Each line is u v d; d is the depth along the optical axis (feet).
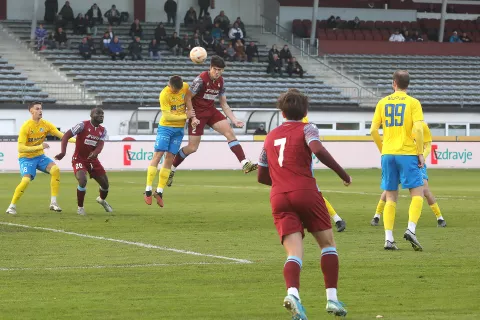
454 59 323.37
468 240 80.94
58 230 88.38
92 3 312.09
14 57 276.82
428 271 62.08
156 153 99.71
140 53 286.87
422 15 346.13
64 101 258.78
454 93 299.99
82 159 105.29
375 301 51.06
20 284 56.75
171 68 284.61
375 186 166.50
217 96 99.81
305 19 328.08
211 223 96.32
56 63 274.98
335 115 272.51
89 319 46.03
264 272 61.52
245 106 273.54
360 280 58.29
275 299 51.72
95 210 112.47
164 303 50.44
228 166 227.20
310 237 82.58
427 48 323.98
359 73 302.86
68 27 298.76
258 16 331.77
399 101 71.77
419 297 52.26
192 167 224.94
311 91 285.43
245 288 55.42
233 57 296.30
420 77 307.99
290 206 44.65
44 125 105.50
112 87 268.62
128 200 130.21
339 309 44.73
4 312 47.78
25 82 259.80
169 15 310.24
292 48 315.78
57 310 48.34
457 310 48.44
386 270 62.49
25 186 105.60
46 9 293.43
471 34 340.59
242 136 232.53
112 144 217.15
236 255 70.23
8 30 289.12
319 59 311.47
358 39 323.57
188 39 293.84
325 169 232.53
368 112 275.80
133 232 87.15
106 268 63.31
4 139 216.74
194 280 58.29
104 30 302.45
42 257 68.95
